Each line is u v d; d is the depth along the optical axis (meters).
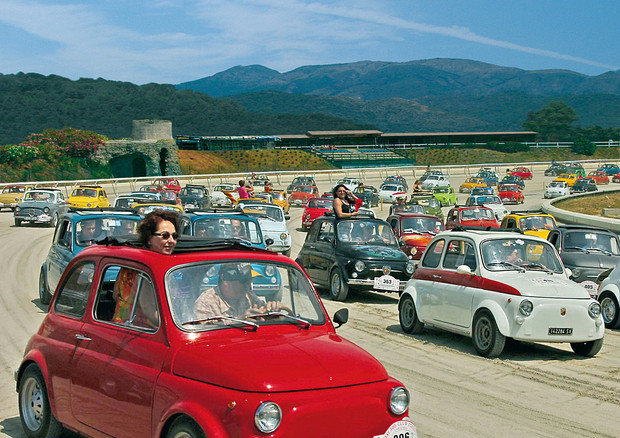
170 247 5.52
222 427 4.20
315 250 16.36
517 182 76.38
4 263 20.17
